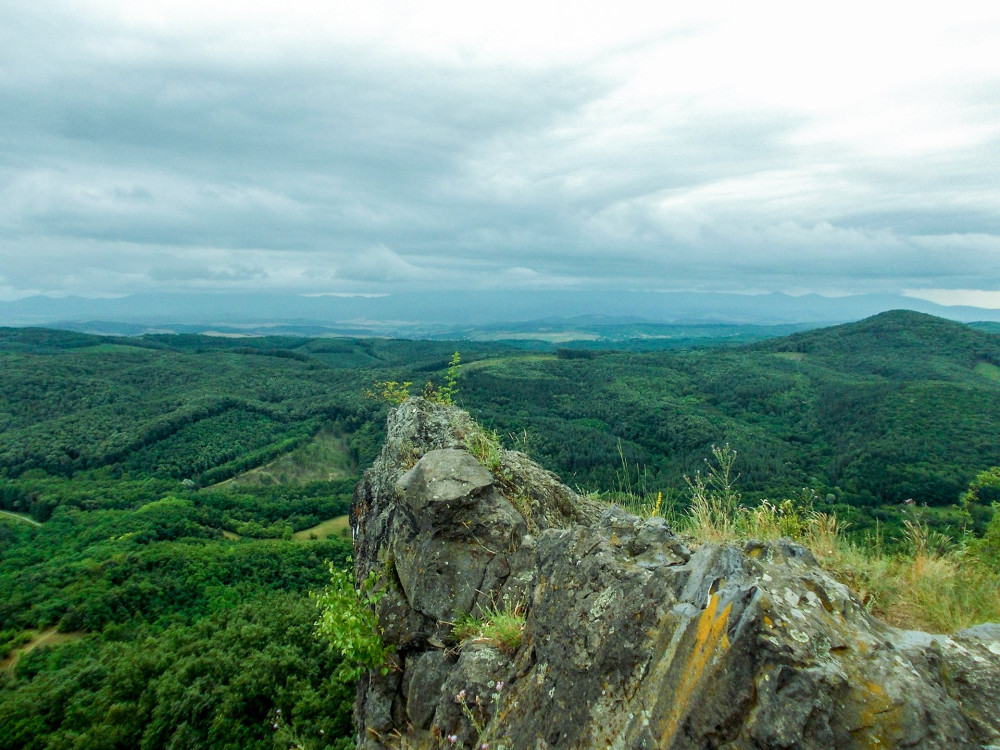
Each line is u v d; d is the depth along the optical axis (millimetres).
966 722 2117
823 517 5980
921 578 4434
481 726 3859
